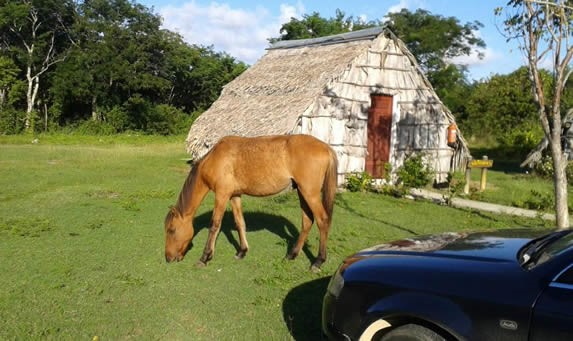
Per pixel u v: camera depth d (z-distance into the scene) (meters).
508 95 30.33
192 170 6.54
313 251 7.17
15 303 5.16
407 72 14.73
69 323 4.73
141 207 10.05
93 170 15.77
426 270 3.37
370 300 3.43
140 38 36.06
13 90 32.75
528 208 11.14
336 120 13.69
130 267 6.36
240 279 6.00
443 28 40.62
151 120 37.91
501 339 2.91
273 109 14.12
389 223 9.26
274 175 6.26
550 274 2.92
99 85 34.84
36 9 33.31
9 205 9.95
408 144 14.88
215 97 43.78
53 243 7.34
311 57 16.33
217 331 4.61
